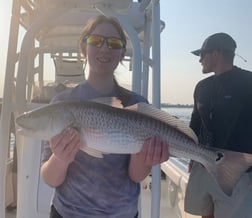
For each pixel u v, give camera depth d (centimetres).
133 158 71
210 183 131
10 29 109
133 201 74
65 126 66
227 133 128
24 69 101
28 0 121
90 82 76
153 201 102
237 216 122
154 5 109
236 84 129
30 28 99
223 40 132
